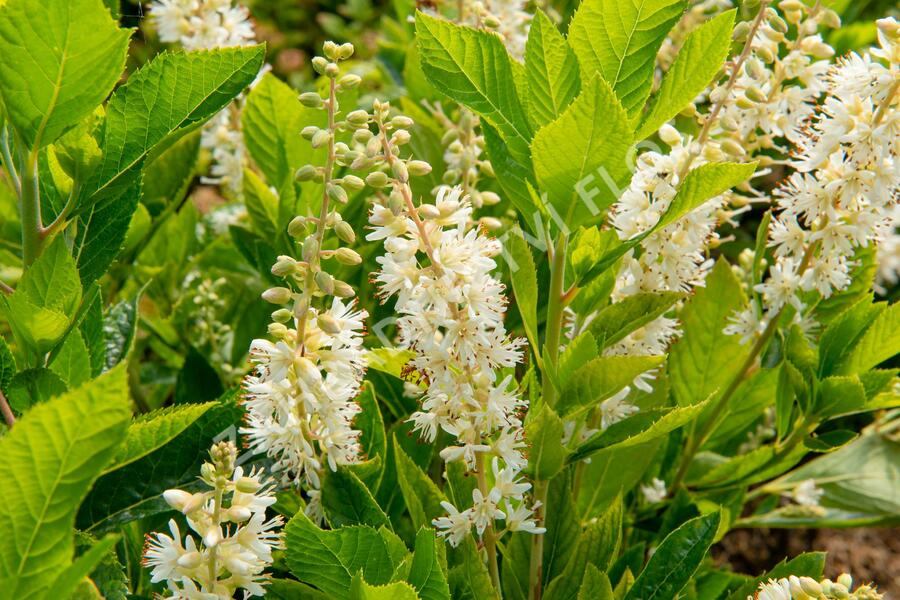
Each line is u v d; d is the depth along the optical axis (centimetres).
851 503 61
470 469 47
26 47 43
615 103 44
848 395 54
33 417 39
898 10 93
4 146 47
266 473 50
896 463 62
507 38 62
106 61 44
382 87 77
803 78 53
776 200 55
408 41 77
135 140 47
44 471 40
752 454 57
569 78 46
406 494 49
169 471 49
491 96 47
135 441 46
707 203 50
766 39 52
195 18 60
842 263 54
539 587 50
